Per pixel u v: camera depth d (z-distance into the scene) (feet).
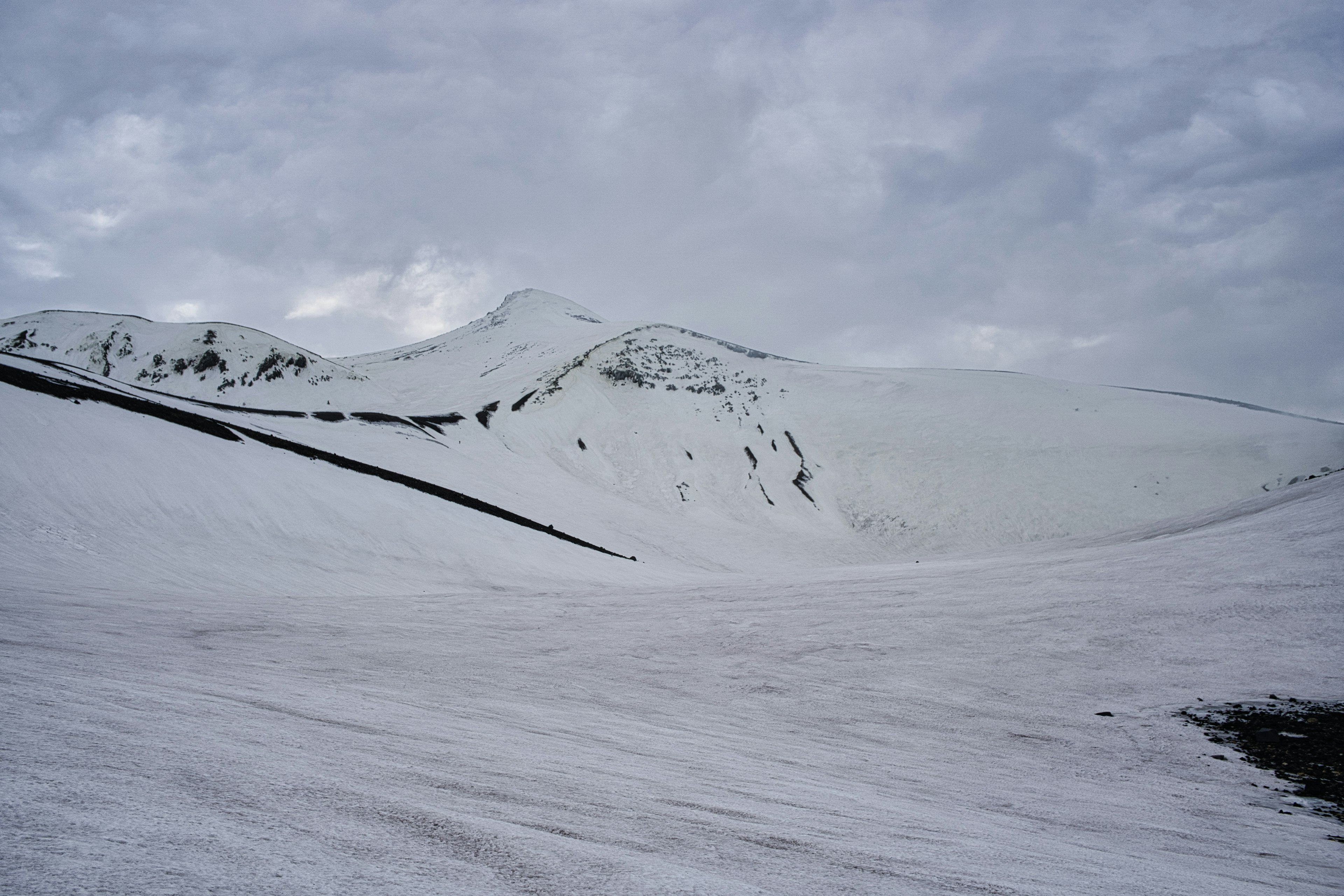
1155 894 12.98
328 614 64.13
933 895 10.52
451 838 10.07
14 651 28.19
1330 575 62.13
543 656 53.88
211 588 78.69
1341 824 28.27
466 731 24.32
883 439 357.00
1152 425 361.10
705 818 15.05
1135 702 45.83
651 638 63.00
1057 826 22.79
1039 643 58.08
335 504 118.73
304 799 11.27
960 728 41.47
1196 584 66.28
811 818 17.15
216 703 21.94
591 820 13.15
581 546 160.04
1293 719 41.11
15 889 5.71
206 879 6.89
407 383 430.61
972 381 443.32
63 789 9.75
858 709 44.32
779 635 63.72
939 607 70.54
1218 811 28.84
